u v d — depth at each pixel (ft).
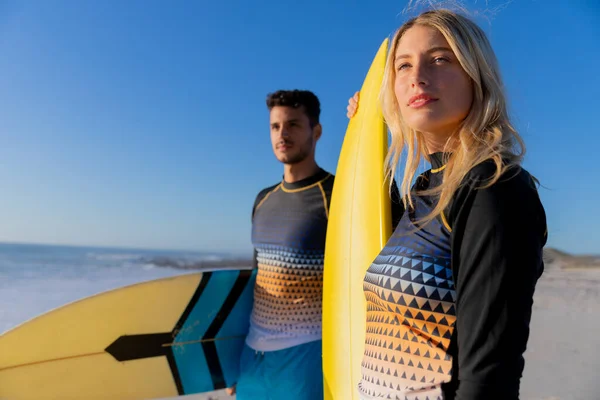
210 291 9.42
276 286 7.97
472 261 2.91
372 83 7.13
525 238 2.81
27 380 8.47
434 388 3.31
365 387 3.88
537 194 3.08
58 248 107.76
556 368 12.88
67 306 8.94
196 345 9.27
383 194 5.83
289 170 8.36
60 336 8.80
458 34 3.73
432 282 3.37
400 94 4.01
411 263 3.52
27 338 8.63
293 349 7.55
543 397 10.60
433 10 4.00
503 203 2.88
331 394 5.99
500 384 2.69
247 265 69.62
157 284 9.32
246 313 9.30
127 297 9.21
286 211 8.13
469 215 3.03
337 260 6.41
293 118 8.14
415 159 4.40
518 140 3.67
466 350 2.87
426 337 3.44
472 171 3.18
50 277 43.24
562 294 30.91
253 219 9.04
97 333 8.98
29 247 106.22
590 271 52.49
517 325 2.72
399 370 3.52
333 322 6.20
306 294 7.73
